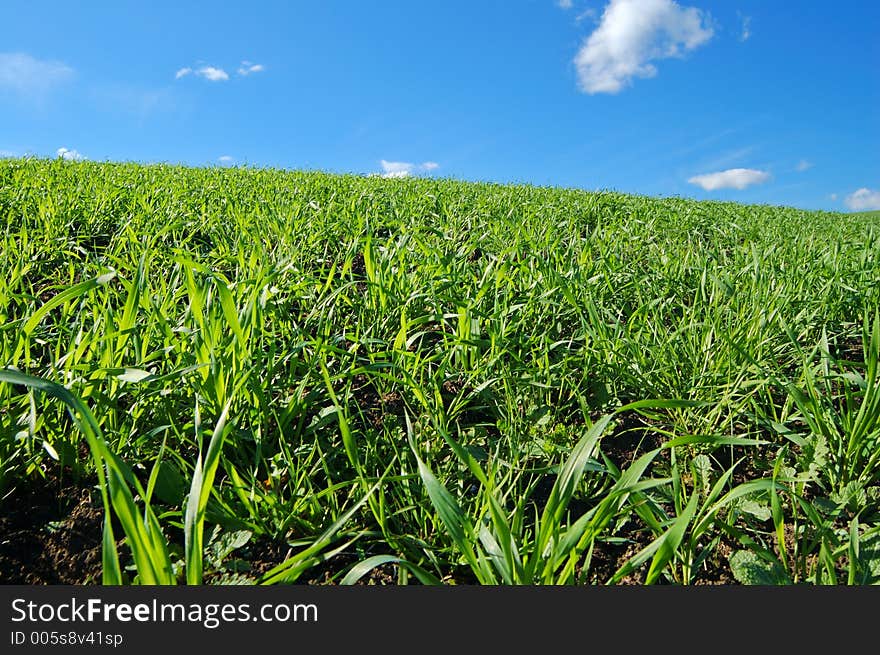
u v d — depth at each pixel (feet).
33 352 7.32
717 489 4.43
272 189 21.58
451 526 3.92
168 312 7.55
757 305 9.12
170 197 17.12
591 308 8.26
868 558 4.77
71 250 11.79
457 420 6.94
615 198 28.19
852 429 6.02
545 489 5.87
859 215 40.04
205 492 3.73
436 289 9.23
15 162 23.66
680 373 7.78
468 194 25.22
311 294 9.40
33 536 4.83
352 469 5.81
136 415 5.70
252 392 6.04
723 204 32.68
